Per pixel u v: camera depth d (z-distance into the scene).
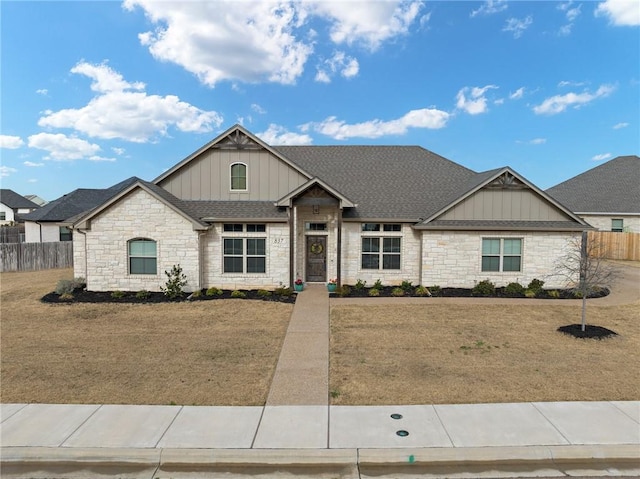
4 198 71.38
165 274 16.50
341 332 11.62
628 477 5.47
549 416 6.76
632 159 36.81
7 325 12.29
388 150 23.00
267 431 6.31
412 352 9.95
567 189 38.38
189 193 18.17
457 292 17.11
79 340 10.84
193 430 6.33
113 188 37.06
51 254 25.95
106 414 6.82
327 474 5.51
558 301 15.60
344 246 18.27
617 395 7.57
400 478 5.43
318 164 21.62
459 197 17.52
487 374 8.55
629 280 20.38
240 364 9.16
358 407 7.10
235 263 17.56
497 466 5.69
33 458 5.75
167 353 9.87
